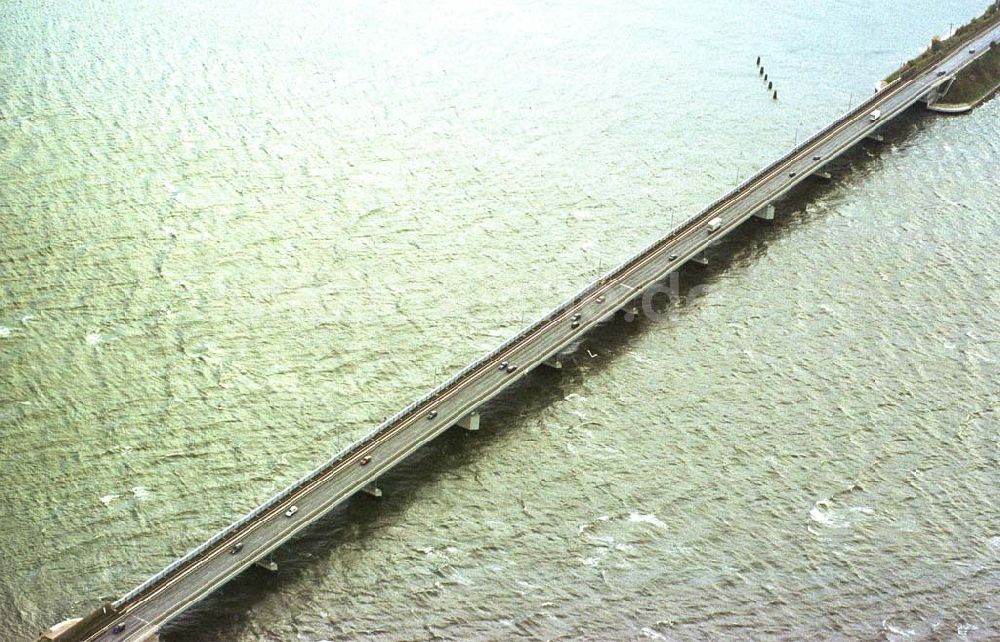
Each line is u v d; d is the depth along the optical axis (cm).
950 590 19525
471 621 18800
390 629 18650
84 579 19162
